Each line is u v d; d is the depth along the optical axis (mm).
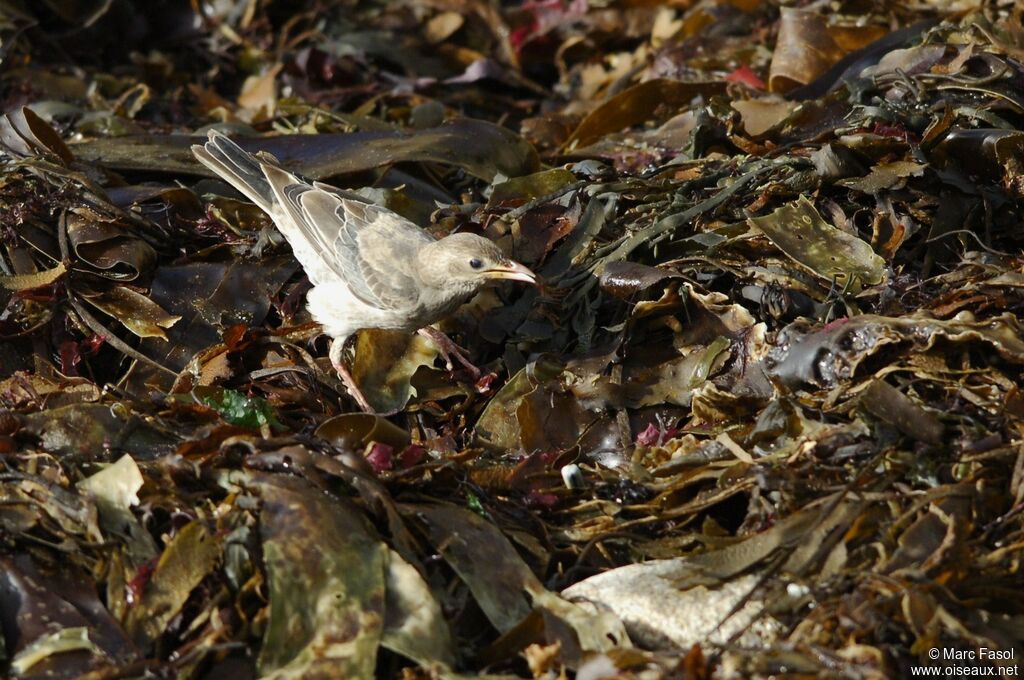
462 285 11062
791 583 8242
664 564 8672
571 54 18109
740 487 9070
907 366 9719
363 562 8289
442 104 16469
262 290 11914
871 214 11586
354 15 18688
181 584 8281
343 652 7789
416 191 13391
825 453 9141
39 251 11789
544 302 11625
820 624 7840
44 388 10367
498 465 10188
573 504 9719
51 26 17500
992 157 11562
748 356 10492
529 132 15336
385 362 11555
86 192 12227
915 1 15352
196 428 10016
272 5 18391
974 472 8867
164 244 12234
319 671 7676
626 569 8727
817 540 8414
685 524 9289
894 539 8398
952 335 9594
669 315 11047
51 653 7938
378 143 13602
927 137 11781
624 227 11992
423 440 11016
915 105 12547
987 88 12617
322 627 7945
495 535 8898
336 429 10023
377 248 11297
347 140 13711
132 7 17859
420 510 9039
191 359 11344
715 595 8367
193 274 11859
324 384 11328
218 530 8508
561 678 7816
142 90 16188
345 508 8656
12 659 7945
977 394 9484
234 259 12070
